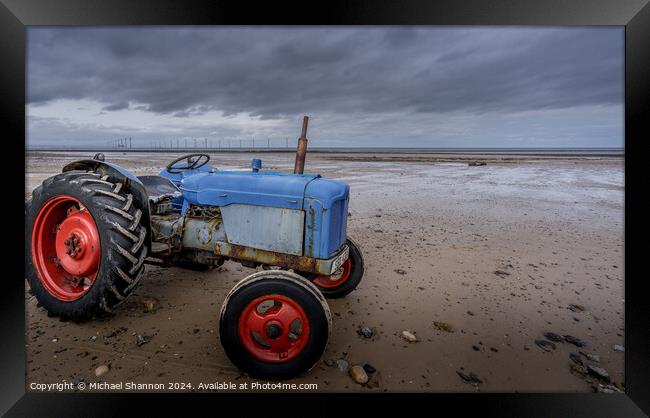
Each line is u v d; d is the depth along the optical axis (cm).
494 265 427
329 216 240
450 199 936
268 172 282
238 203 260
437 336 267
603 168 2273
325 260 241
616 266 429
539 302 328
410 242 522
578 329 282
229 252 266
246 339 217
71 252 267
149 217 277
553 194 1048
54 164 1816
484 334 271
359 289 352
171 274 377
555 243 526
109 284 251
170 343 247
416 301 326
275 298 212
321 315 209
